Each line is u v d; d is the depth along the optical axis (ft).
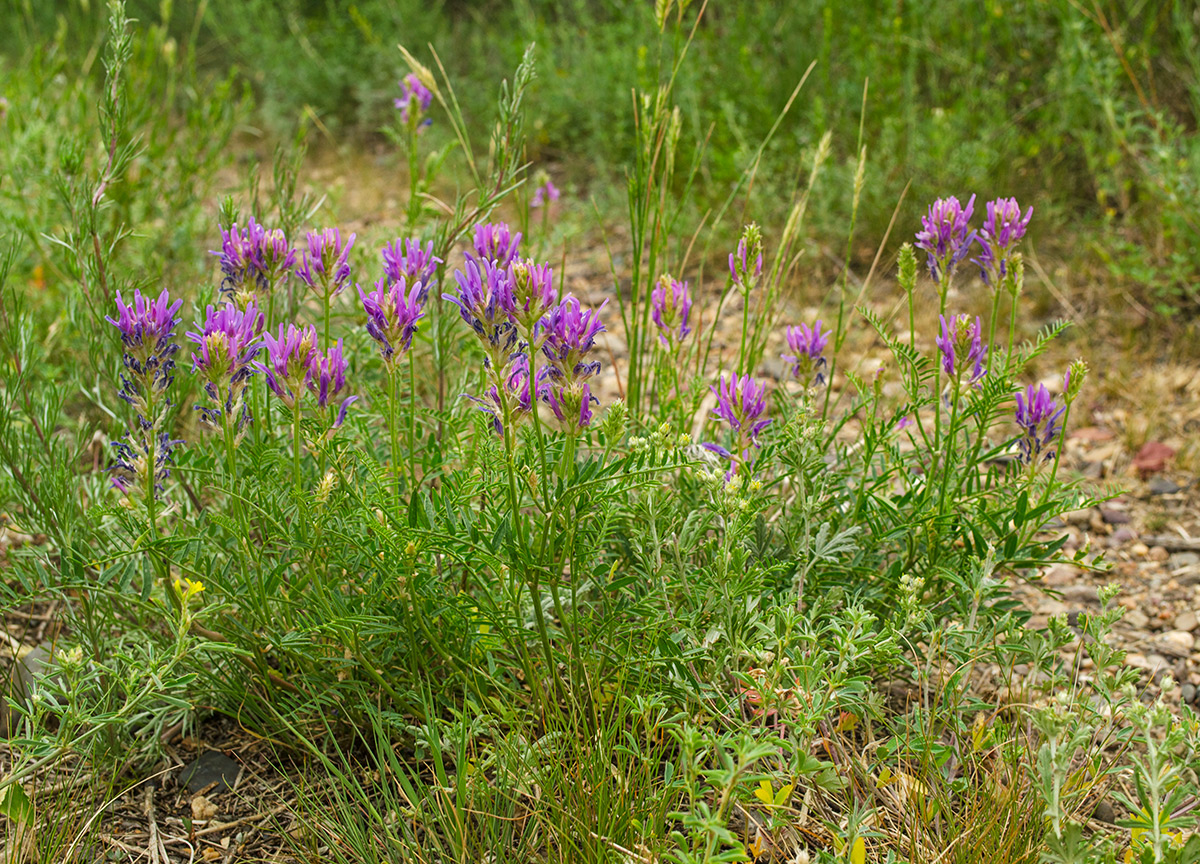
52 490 8.26
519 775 6.98
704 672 7.75
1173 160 15.99
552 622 8.40
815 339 9.04
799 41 22.76
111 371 9.59
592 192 22.15
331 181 24.41
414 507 7.04
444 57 27.78
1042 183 18.98
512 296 6.18
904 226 17.84
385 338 7.35
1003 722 7.98
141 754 8.16
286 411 7.49
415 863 6.91
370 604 7.70
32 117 17.29
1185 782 7.00
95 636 8.13
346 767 7.73
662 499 7.80
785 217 18.40
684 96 20.77
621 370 15.23
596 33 26.35
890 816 7.24
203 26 32.32
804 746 6.70
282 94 28.02
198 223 16.46
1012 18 20.47
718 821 5.64
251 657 7.85
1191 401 14.24
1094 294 16.60
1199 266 16.24
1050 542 8.35
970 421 10.73
